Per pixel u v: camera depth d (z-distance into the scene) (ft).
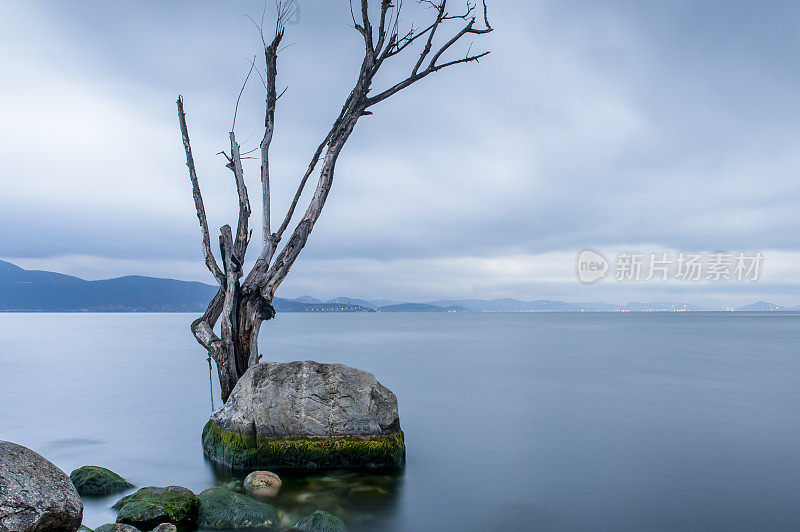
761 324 380.99
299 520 23.25
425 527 23.62
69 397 57.88
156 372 79.82
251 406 31.27
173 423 45.44
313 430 30.73
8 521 14.80
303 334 199.72
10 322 363.56
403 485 28.96
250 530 22.43
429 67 42.70
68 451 36.58
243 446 30.71
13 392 61.41
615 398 58.70
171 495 23.75
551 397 59.67
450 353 116.88
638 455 35.60
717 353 120.88
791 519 24.62
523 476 31.04
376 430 31.30
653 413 50.16
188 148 41.42
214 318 41.65
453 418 48.14
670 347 141.38
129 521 21.68
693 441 39.60
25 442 39.14
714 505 26.43
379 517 24.62
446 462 33.83
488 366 90.99
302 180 41.47
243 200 40.81
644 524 24.08
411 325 346.33
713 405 54.95
